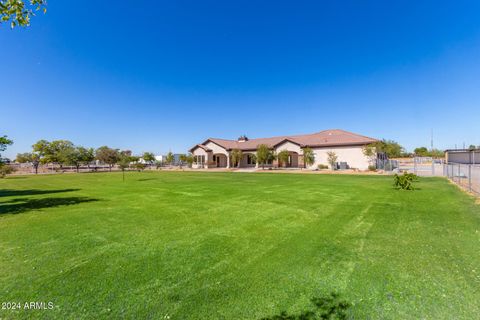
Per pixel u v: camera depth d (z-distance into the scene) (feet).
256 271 12.33
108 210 26.96
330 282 11.19
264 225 20.52
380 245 15.64
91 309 9.37
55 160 141.18
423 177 62.18
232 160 124.36
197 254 14.57
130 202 31.81
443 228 18.90
